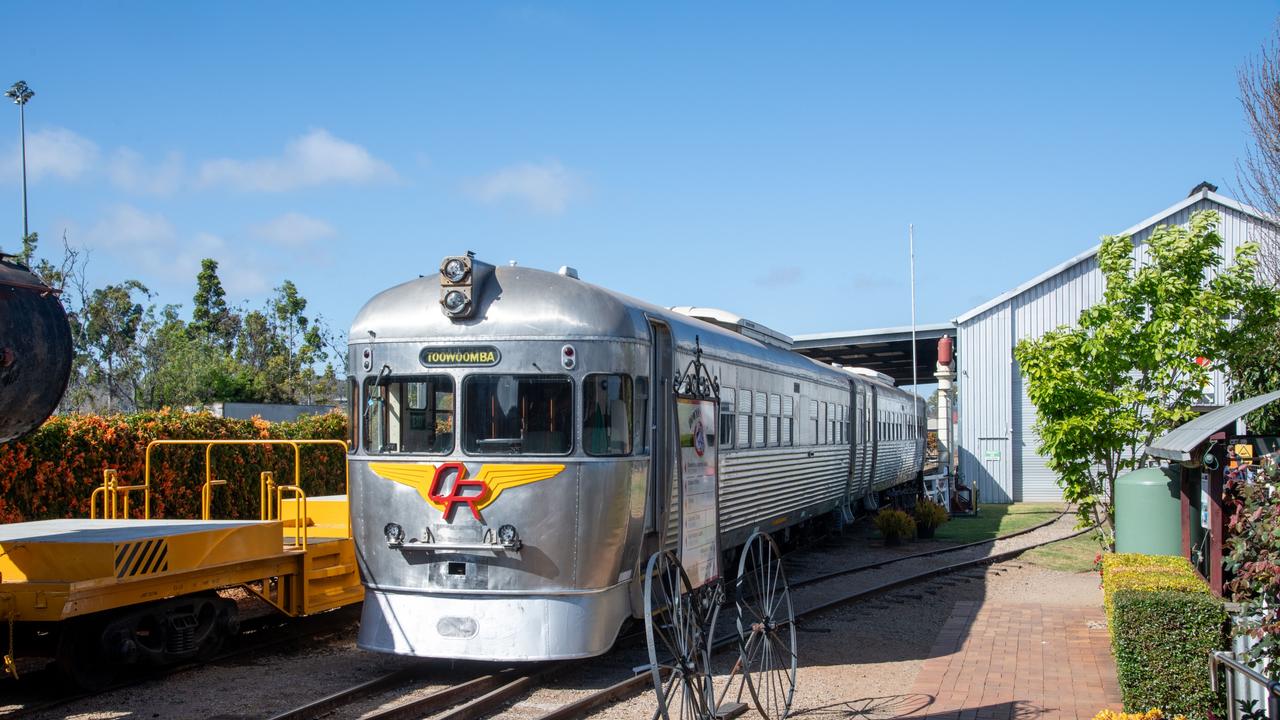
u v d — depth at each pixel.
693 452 8.92
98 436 12.01
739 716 7.54
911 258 33.66
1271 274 16.31
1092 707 7.86
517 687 8.12
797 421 15.94
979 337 32.28
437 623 8.27
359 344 8.90
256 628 10.73
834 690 8.48
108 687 8.12
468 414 8.47
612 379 8.62
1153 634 7.11
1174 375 13.83
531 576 8.26
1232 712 6.24
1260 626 5.86
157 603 8.34
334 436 16.67
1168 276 13.58
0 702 7.81
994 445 32.00
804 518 16.77
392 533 8.43
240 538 8.91
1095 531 15.05
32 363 6.81
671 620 6.78
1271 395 8.76
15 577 7.73
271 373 31.42
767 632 7.78
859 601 13.12
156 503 12.71
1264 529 6.00
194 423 13.52
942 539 20.98
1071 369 13.73
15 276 6.89
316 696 8.03
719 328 12.81
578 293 8.68
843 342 34.31
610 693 7.96
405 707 7.43
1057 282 31.59
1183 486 10.55
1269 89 15.07
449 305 8.56
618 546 8.55
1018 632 11.04
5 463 10.88
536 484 8.29
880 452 23.33
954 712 7.71
